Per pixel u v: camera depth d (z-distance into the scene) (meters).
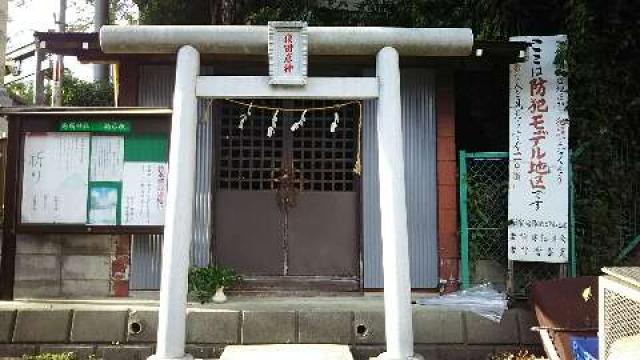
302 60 5.60
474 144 8.31
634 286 3.32
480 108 8.18
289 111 6.98
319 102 7.24
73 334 6.09
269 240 7.12
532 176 6.69
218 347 6.05
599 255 6.84
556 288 5.70
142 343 6.11
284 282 7.05
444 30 5.78
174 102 5.63
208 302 6.48
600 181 6.96
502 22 7.80
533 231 6.63
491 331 6.18
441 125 7.06
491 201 6.94
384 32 5.71
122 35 5.63
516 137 6.77
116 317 6.14
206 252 6.88
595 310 5.51
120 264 6.75
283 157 7.17
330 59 6.77
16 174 6.42
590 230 6.87
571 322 5.48
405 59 6.77
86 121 6.49
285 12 8.76
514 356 6.00
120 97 6.94
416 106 7.11
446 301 6.43
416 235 6.97
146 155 6.52
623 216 7.11
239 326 6.10
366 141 7.06
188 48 5.68
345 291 7.03
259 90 5.66
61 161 6.48
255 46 5.71
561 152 6.68
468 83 8.17
